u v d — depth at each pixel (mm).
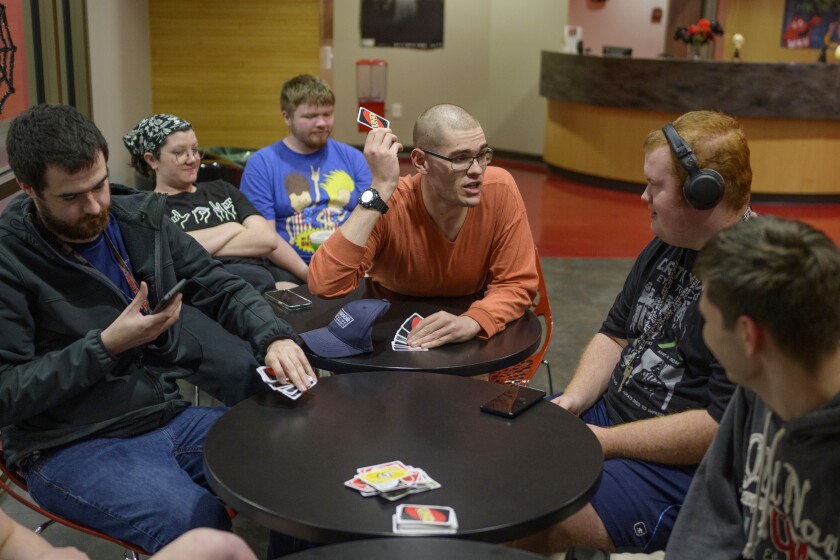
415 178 2652
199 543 1522
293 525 1465
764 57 10562
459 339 2371
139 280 2201
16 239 1980
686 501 1669
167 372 2254
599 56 8961
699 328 2045
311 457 1693
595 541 1985
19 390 1881
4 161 3057
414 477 1590
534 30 10477
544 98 10570
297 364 2062
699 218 1982
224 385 2381
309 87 3689
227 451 1715
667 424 1969
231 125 5793
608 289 5703
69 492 1933
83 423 2045
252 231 3416
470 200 2461
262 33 5641
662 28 10523
